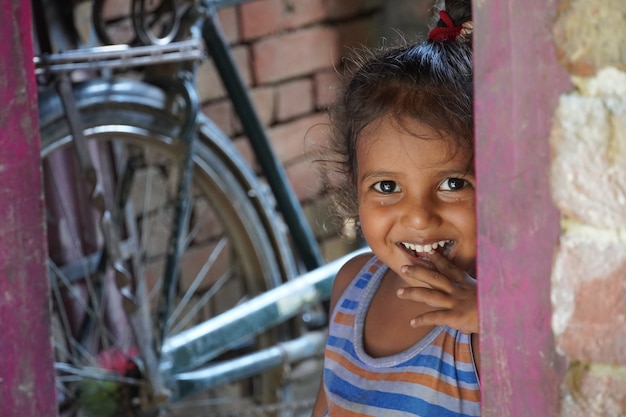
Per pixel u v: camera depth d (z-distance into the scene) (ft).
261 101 11.05
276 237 9.51
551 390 3.19
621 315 3.03
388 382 4.23
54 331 9.21
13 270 4.81
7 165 4.72
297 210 9.53
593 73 2.94
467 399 4.01
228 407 10.51
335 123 4.70
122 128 8.11
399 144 3.98
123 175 8.75
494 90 3.13
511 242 3.19
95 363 8.58
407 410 4.13
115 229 8.13
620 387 3.06
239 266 9.86
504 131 3.14
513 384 3.28
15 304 4.84
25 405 4.92
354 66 4.72
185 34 8.21
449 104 3.94
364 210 4.15
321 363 11.45
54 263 9.23
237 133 10.96
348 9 11.57
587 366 3.11
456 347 4.02
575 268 3.08
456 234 4.01
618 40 2.89
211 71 10.59
